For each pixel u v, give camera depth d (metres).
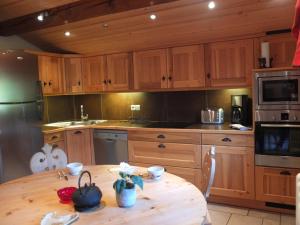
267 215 2.95
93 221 1.37
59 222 1.35
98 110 4.67
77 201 1.49
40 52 3.86
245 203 3.15
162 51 3.74
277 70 2.82
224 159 3.14
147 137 3.55
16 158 3.34
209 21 3.13
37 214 1.48
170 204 1.54
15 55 3.30
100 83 4.25
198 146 3.25
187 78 3.61
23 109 3.38
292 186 2.87
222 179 3.18
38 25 3.50
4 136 3.24
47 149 2.44
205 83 3.51
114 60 4.10
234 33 3.27
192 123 3.80
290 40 3.01
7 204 1.62
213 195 3.28
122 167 2.21
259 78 2.91
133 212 1.46
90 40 3.95
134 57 3.95
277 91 2.85
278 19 2.93
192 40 3.52
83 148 3.96
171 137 3.40
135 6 2.79
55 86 4.11
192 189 1.76
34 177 2.10
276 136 2.90
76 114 4.81
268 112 2.91
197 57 3.53
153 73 3.83
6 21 3.79
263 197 3.00
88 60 4.31
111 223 1.35
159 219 1.37
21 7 3.38
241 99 3.41
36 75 3.57
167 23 3.29
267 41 3.12
